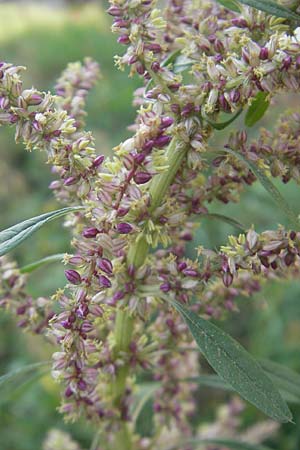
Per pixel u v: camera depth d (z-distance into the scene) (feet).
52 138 0.72
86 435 1.60
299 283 1.63
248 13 0.75
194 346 0.94
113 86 3.32
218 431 1.28
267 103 0.76
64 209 0.72
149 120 0.71
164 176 0.75
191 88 0.73
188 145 0.74
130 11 0.74
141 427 1.31
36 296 1.95
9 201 2.70
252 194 1.83
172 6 0.86
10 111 0.72
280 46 0.70
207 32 0.82
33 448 1.60
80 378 0.77
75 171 0.72
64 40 4.93
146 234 0.75
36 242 2.27
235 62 0.71
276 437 1.49
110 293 0.79
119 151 0.70
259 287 0.89
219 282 0.88
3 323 1.88
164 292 0.78
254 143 0.78
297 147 0.77
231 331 1.79
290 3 0.73
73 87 0.92
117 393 0.88
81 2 6.59
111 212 0.70
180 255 0.84
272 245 0.72
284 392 1.01
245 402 1.53
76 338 0.72
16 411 1.64
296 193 1.77
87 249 0.70
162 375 0.99
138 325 0.91
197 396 1.69
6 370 1.77
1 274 0.90
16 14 6.08
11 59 4.54
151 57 0.73
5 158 2.98
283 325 1.71
